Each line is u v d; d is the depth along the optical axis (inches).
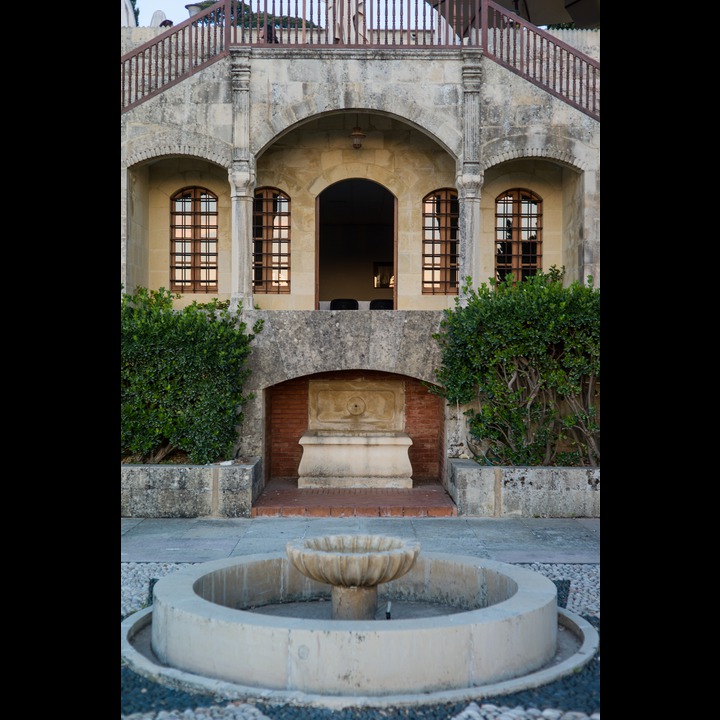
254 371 604.4
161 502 535.2
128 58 641.6
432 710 229.6
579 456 567.8
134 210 674.2
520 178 726.5
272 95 628.7
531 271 731.4
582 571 396.2
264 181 717.3
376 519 529.0
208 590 313.0
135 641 291.3
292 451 672.4
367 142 719.1
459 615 254.7
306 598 349.4
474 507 538.0
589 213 642.2
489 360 566.9
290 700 232.7
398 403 663.8
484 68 632.4
